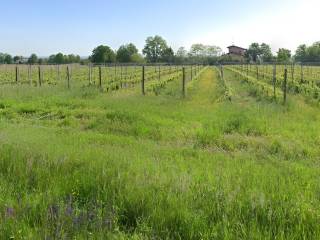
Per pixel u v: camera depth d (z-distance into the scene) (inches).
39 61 4503.0
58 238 141.5
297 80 1568.7
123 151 311.3
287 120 565.0
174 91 1068.5
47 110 653.3
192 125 518.0
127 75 2027.6
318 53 5516.7
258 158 343.6
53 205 169.6
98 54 5098.4
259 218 163.3
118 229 152.7
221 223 154.8
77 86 1115.3
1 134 343.0
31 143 304.3
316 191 209.6
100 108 689.0
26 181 205.3
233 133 469.7
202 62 5595.5
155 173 219.9
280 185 207.6
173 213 161.9
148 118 545.0
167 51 6205.7
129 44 5561.0
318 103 817.5
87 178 208.1
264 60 5802.2
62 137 385.4
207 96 983.0
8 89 916.6
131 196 179.5
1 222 153.3
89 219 156.3
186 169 252.5
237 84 1483.8
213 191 189.6
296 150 377.7
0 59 4662.9
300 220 156.3
